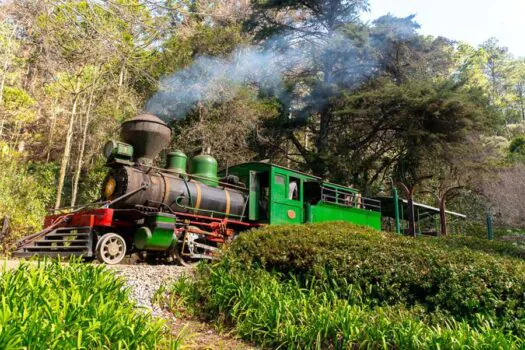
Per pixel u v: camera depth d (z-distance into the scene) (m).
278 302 4.73
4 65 17.11
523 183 19.48
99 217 7.43
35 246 7.73
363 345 4.03
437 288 4.81
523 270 4.69
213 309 5.18
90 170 20.08
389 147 22.20
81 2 5.48
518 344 3.87
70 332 2.83
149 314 3.71
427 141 19.27
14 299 3.13
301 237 5.98
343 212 12.67
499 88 61.72
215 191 9.80
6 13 6.23
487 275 4.59
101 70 15.12
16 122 21.16
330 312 4.46
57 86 17.22
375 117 19.84
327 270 5.43
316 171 21.03
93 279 4.17
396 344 3.93
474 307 4.44
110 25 5.65
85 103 18.58
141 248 7.77
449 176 21.84
